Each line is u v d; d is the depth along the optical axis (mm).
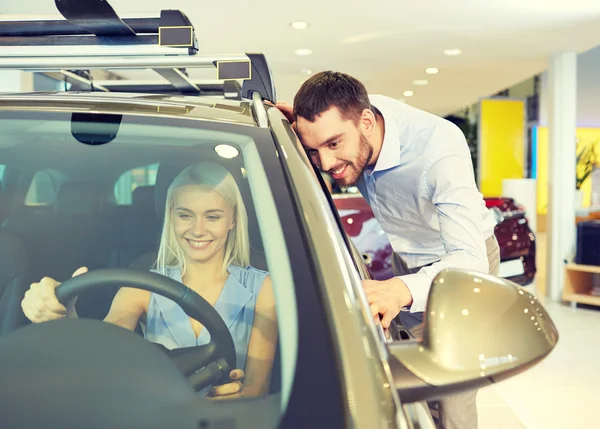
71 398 671
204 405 666
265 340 799
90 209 987
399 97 10070
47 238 972
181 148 938
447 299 758
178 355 808
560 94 6328
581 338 4613
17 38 1251
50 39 1252
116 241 965
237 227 890
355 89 1480
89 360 718
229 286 869
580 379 3672
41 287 886
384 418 616
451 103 10914
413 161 1704
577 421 3049
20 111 998
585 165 12484
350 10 4809
